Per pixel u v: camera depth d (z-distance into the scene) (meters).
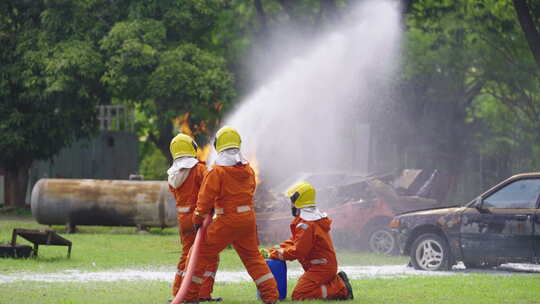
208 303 14.48
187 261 14.25
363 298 15.12
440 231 22.25
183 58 43.78
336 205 29.48
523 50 43.16
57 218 33.94
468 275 19.80
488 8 42.44
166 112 43.69
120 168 57.47
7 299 14.84
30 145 46.19
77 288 16.77
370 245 28.61
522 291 16.25
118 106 58.16
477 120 51.53
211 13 47.00
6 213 45.09
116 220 33.91
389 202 29.00
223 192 13.86
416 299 15.03
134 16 43.88
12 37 45.00
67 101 45.88
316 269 14.77
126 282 18.09
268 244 29.69
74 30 43.69
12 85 45.34
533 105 46.56
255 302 14.48
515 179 21.05
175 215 33.53
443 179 31.92
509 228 20.70
